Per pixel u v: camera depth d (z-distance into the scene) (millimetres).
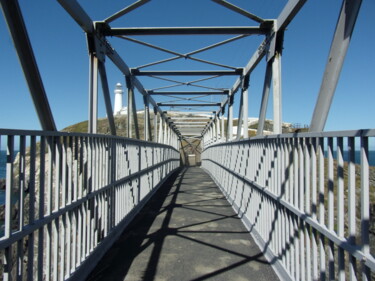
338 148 2020
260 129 5289
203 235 4684
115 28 5133
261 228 4137
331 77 2508
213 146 13773
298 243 2719
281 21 4430
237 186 6492
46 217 2408
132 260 3646
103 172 3943
